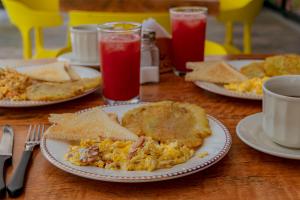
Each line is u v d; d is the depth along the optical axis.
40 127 0.67
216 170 0.54
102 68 0.78
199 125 0.61
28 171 0.54
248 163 0.56
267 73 0.90
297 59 0.90
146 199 0.48
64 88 0.79
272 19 4.66
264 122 0.60
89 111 0.64
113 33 0.75
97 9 1.47
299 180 0.52
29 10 1.87
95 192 0.50
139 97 0.80
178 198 0.48
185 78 0.87
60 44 3.60
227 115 0.73
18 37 3.82
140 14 1.51
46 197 0.48
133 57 0.76
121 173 0.50
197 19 0.92
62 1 1.47
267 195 0.49
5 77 0.82
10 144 0.60
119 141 0.56
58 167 0.52
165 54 0.97
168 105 0.67
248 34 1.93
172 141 0.57
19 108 0.75
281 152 0.56
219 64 0.89
